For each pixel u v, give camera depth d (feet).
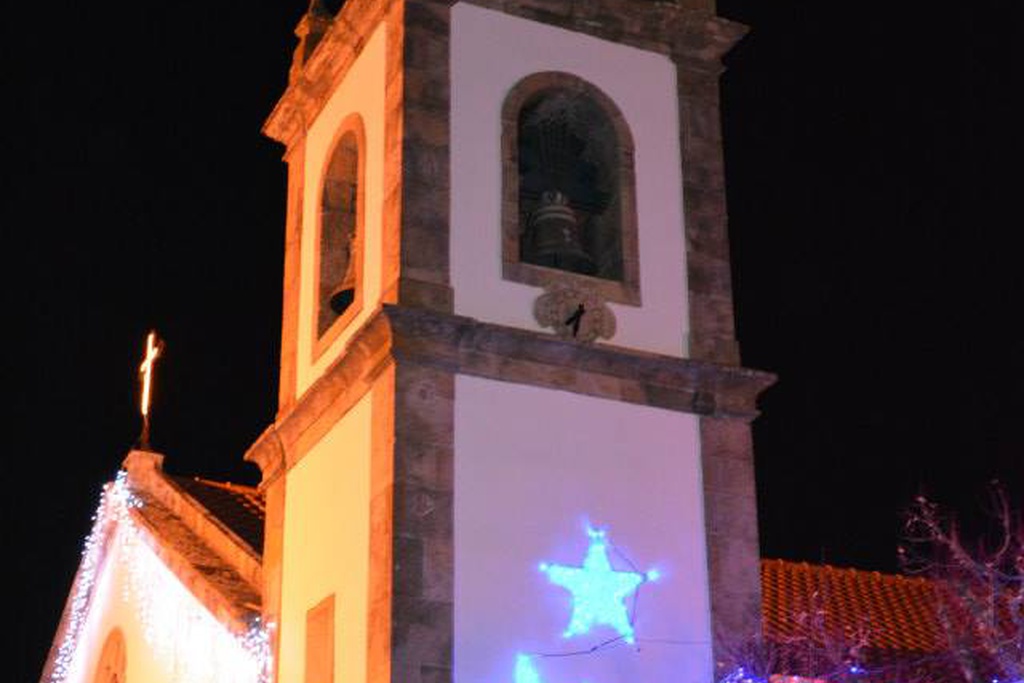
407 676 57.67
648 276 67.67
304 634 65.82
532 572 60.90
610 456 63.82
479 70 67.77
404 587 58.75
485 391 62.64
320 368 70.08
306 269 74.38
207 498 83.71
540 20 69.87
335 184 74.02
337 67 73.72
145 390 89.30
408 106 65.77
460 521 60.54
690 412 66.03
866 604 81.30
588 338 65.46
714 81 72.79
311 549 66.90
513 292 64.85
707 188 70.49
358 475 63.67
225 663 70.23
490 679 58.90
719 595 63.77
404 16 67.21
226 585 72.79
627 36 71.51
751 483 65.98
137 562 81.92
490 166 66.39
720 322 68.18
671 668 62.03
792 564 85.61
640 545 63.16
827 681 65.00
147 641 78.69
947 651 71.10
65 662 88.79
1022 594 66.54
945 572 80.64
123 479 86.12
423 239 63.87
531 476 62.18
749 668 62.80
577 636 60.85
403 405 61.00
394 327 61.77
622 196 68.59
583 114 70.64
